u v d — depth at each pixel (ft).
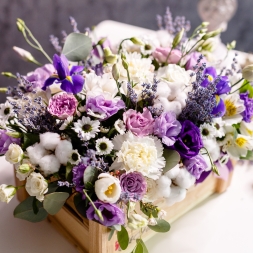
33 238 2.65
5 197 2.16
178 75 2.39
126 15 6.87
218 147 2.49
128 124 2.19
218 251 2.60
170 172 2.25
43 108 2.25
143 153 2.12
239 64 3.65
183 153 2.24
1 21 6.10
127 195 2.07
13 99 2.46
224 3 4.31
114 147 2.19
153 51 2.74
